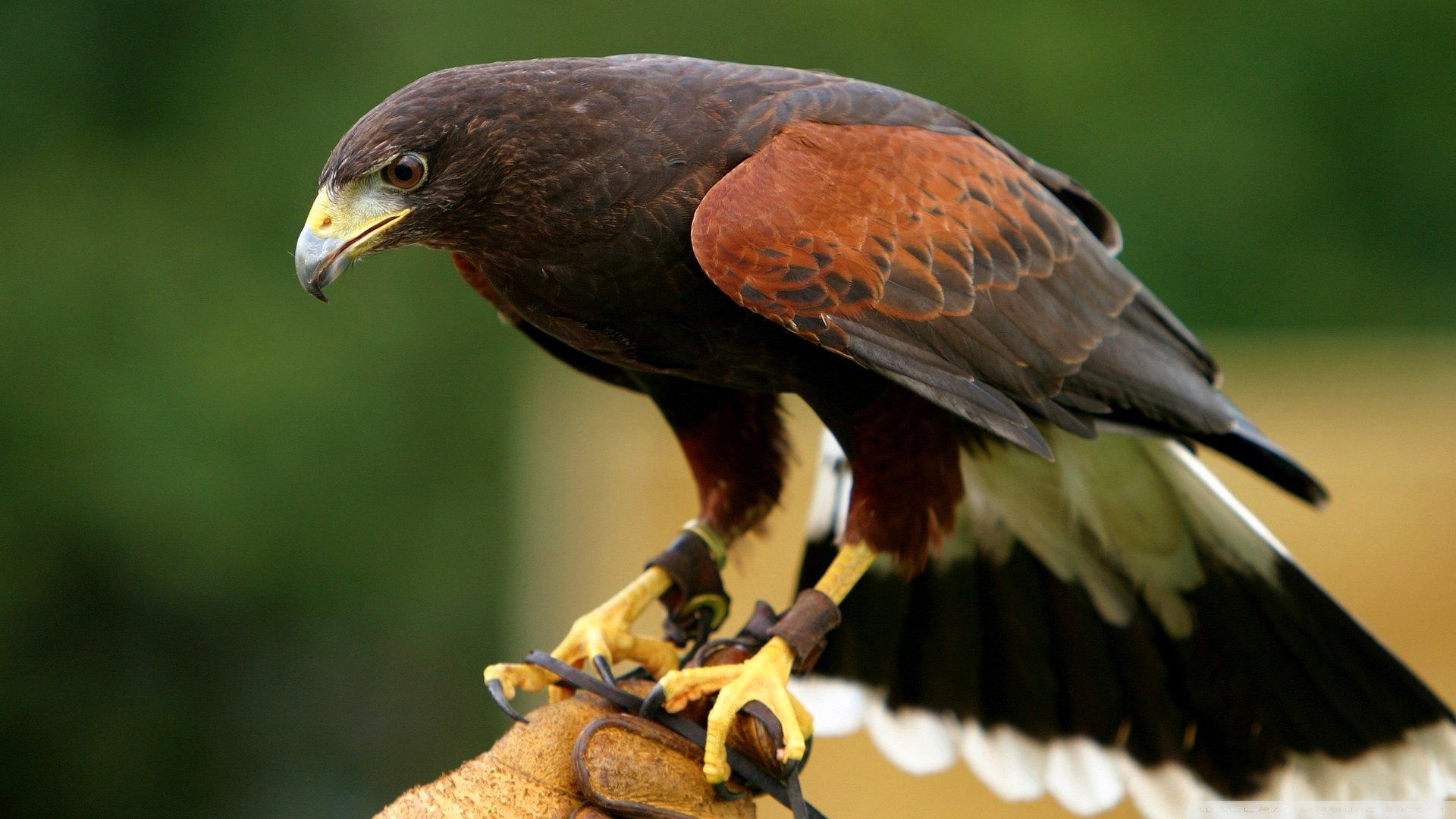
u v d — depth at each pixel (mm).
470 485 21859
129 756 22078
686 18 22469
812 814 5863
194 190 23328
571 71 6230
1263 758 7402
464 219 6121
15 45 24047
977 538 7617
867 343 6121
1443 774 7105
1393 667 7137
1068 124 22219
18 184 23188
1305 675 7312
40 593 21547
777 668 5938
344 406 21703
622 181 6129
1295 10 22328
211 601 21922
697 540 6895
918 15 22188
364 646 22062
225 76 23797
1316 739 7332
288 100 23656
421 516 21672
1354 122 22125
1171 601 7449
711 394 7023
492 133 6016
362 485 21625
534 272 6258
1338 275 21719
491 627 21734
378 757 22125
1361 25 21938
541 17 22547
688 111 6305
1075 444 7199
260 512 21375
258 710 22344
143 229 22953
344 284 22250
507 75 6137
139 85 23953
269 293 22656
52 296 22188
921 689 7719
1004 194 6660
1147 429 6871
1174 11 22141
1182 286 21969
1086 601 7574
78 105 23938
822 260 6102
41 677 21797
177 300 22406
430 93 6027
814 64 22172
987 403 6312
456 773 5574
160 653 22141
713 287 6246
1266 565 7230
